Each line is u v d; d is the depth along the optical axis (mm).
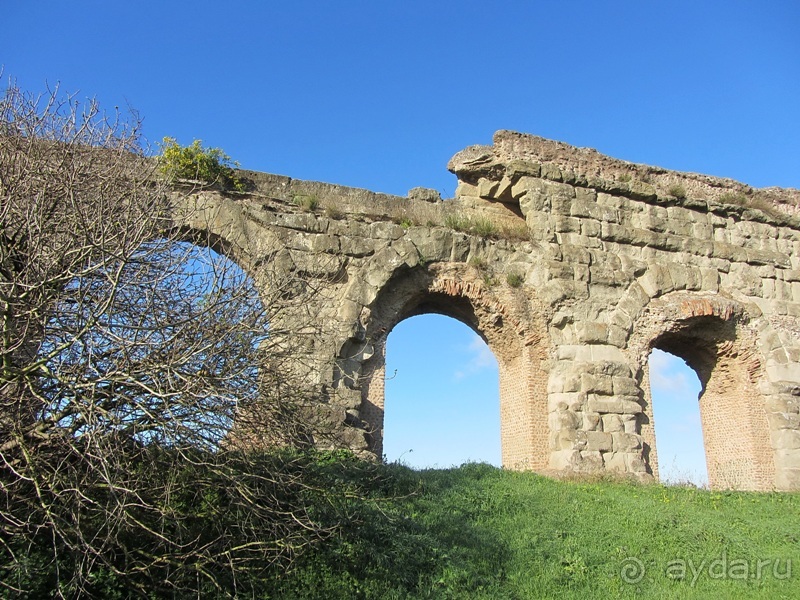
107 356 7438
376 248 18125
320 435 8773
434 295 18922
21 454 7211
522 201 20172
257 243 16828
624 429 18219
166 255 8320
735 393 21078
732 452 20766
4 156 8625
